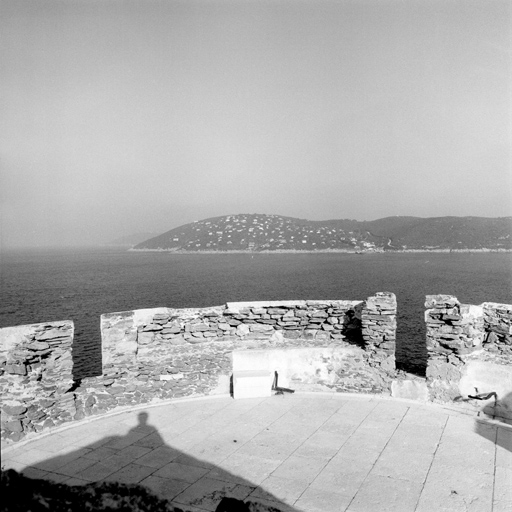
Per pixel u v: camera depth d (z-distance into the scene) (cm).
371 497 568
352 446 704
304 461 660
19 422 757
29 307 5572
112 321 878
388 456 671
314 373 938
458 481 602
